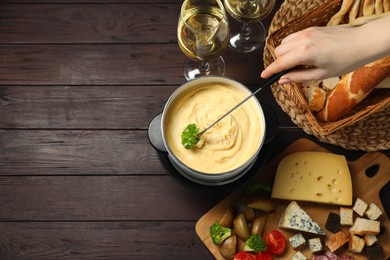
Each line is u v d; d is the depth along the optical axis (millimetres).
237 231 1050
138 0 1195
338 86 1007
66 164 1116
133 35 1177
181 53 1166
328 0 1031
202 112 1004
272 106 1137
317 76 845
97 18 1186
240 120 1001
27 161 1116
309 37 813
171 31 1180
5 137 1126
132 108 1141
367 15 1013
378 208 1063
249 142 996
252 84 1150
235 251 1048
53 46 1170
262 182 1094
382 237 1064
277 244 1039
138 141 1126
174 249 1083
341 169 1079
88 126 1132
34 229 1089
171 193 1104
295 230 1062
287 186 1072
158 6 1193
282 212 1077
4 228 1089
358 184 1093
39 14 1186
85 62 1161
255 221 1059
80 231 1090
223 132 990
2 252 1080
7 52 1165
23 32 1176
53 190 1104
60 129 1131
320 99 1017
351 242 1051
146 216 1094
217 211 1071
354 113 1057
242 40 1178
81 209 1098
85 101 1143
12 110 1139
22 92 1146
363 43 816
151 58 1164
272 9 1159
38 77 1153
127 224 1092
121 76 1155
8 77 1152
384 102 965
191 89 1021
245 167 985
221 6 1017
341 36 818
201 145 979
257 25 1189
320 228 1049
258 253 1046
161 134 998
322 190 1068
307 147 1110
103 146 1123
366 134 1070
